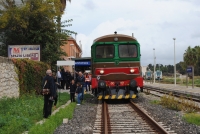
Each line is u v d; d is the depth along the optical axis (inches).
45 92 480.7
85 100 808.9
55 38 1066.1
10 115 438.0
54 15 1035.3
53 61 1073.5
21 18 999.6
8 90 609.9
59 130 391.2
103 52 719.1
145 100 778.8
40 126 375.2
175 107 587.8
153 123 418.9
